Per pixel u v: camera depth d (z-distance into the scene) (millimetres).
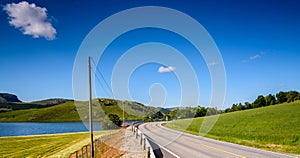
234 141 26531
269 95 102312
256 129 37688
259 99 103312
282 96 98812
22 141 44844
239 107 104062
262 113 57969
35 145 38719
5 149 35469
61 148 32594
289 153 17781
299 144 23875
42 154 28891
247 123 46219
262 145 22922
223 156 16547
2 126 139500
